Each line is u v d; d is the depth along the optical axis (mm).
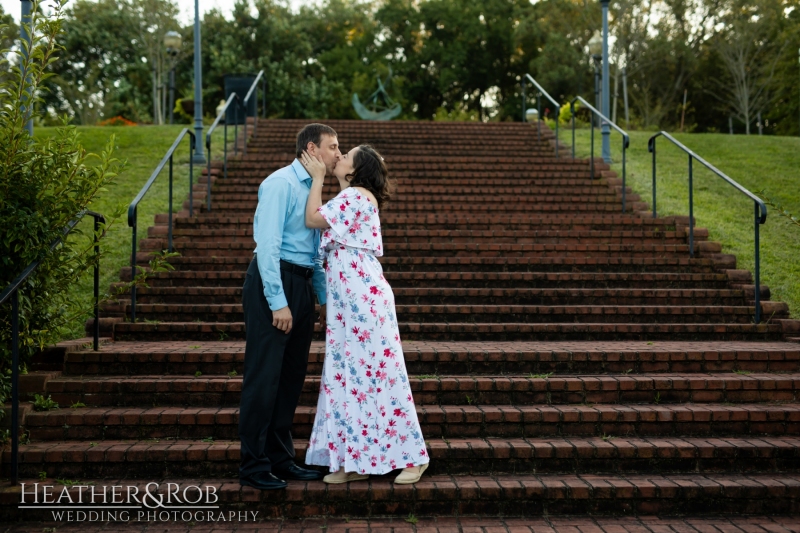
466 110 41156
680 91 37719
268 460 3662
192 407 4289
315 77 34688
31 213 3861
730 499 3693
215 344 5121
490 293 6109
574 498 3674
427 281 6348
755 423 4207
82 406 4250
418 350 4746
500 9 39500
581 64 35406
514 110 38531
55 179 4000
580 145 12305
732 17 35531
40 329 4141
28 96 3842
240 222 7500
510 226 7777
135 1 32938
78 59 32688
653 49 35125
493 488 3666
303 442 4062
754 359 4859
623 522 3580
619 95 36562
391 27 40625
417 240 7305
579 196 8883
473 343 5238
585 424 4184
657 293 6172
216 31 32469
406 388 3799
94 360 4555
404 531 3445
